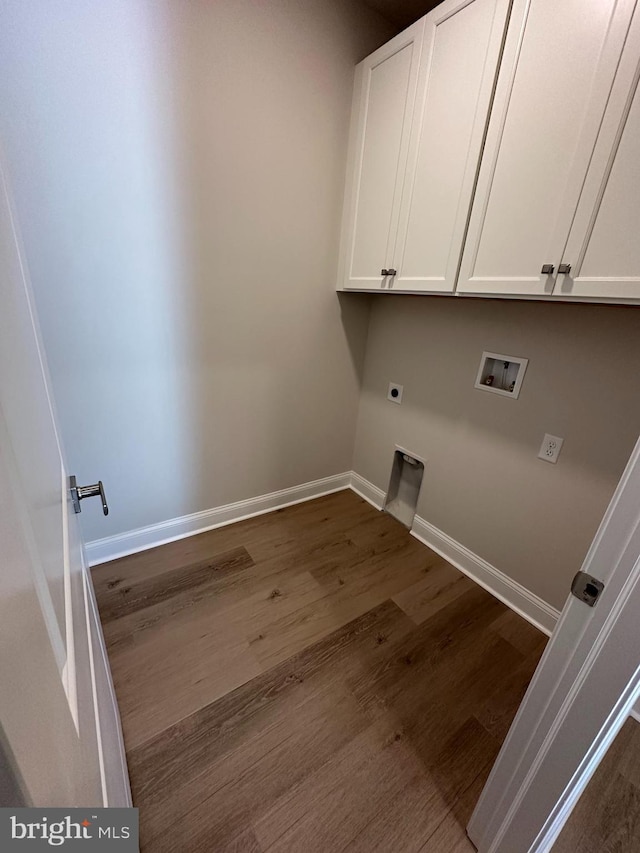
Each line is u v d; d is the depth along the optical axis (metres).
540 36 1.02
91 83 1.18
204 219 1.53
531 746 0.74
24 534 0.26
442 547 2.02
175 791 1.01
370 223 1.73
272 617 1.57
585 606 0.61
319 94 1.63
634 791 1.08
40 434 0.47
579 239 1.02
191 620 1.52
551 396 1.46
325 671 1.36
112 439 1.64
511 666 1.42
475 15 1.16
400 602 1.69
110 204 1.33
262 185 1.62
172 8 1.24
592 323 1.31
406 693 1.30
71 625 0.44
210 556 1.89
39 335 0.89
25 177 1.17
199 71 1.34
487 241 1.25
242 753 1.10
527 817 0.78
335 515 2.32
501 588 1.74
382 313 2.15
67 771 0.30
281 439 2.19
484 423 1.72
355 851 0.92
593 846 0.97
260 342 1.89
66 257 1.31
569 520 1.47
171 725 1.16
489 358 1.66
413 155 1.45
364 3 1.61
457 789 1.05
